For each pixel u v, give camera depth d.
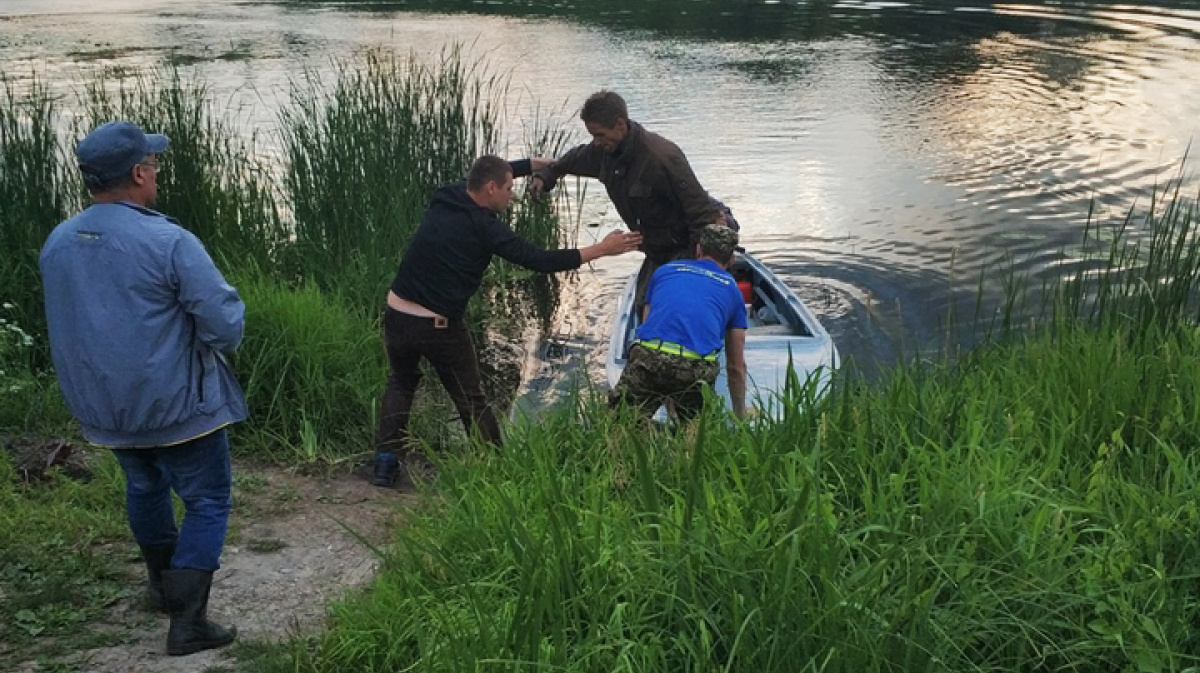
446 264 5.60
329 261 8.27
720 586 3.33
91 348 3.53
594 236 11.26
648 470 3.74
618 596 3.47
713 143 14.94
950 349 6.66
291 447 6.03
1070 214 11.77
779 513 3.52
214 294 3.54
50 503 4.97
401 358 5.80
